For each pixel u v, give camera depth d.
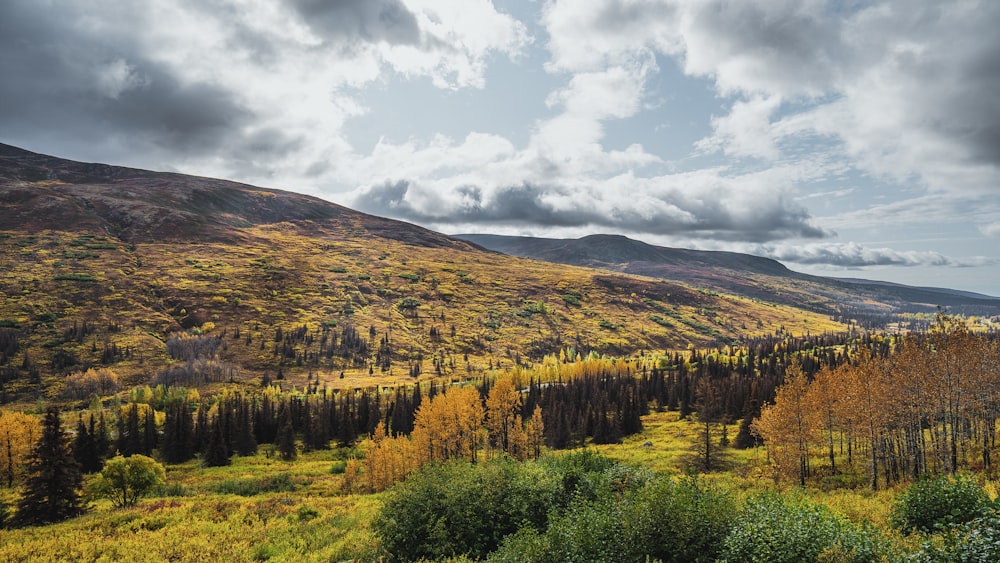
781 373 133.50
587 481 28.14
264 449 109.25
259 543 29.48
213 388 187.62
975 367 46.16
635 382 145.75
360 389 196.00
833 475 52.75
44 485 43.16
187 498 49.59
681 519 17.39
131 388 176.38
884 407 47.59
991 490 26.19
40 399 161.62
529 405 125.12
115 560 26.75
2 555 27.80
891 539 16.52
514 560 18.86
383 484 63.62
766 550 14.38
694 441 67.38
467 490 25.97
